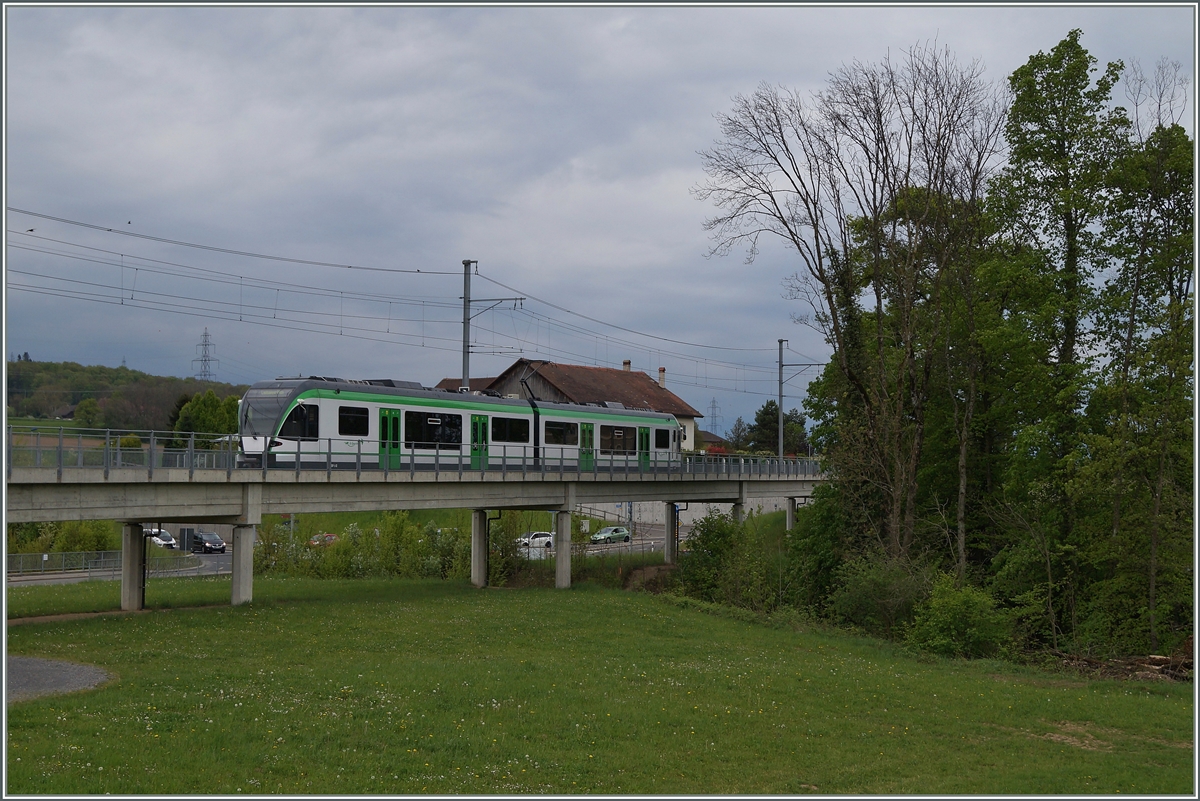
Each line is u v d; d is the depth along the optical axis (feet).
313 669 75.77
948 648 106.22
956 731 67.00
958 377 140.36
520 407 148.15
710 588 161.58
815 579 149.38
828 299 133.18
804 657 96.99
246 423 117.39
